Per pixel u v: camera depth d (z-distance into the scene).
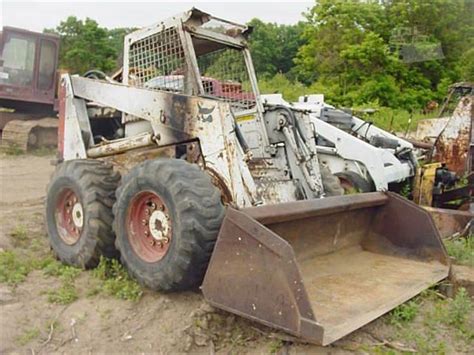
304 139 5.05
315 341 3.08
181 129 4.41
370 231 4.89
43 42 13.79
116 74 5.54
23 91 13.62
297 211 3.96
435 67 23.95
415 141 9.38
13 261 4.84
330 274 4.25
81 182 4.68
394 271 4.39
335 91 22.22
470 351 3.58
